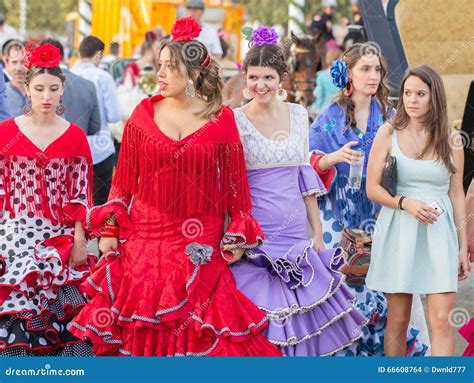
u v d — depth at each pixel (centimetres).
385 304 945
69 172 902
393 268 870
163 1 1667
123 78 1505
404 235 865
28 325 861
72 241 898
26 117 898
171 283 809
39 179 889
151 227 821
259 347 816
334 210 962
